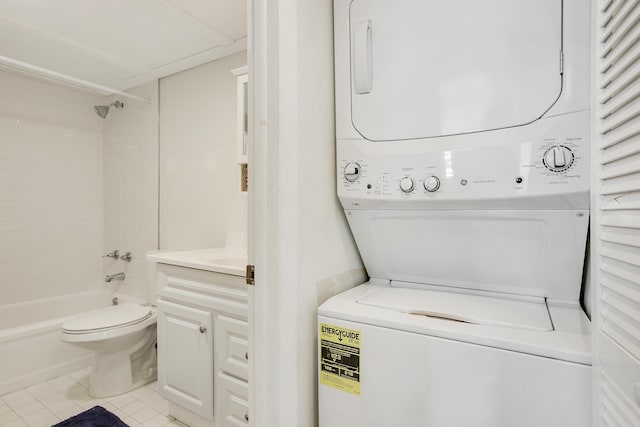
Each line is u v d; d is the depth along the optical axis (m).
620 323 0.49
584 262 0.86
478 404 0.68
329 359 0.87
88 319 2.04
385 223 1.04
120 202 2.99
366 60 0.97
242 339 1.46
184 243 2.51
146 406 1.92
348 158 1.02
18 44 2.12
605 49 0.54
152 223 2.72
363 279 1.25
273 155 0.88
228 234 2.26
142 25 1.90
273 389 0.89
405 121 0.93
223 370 1.52
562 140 0.74
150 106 2.72
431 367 0.73
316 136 0.98
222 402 1.52
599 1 0.56
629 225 0.46
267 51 0.87
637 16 0.43
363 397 0.82
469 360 0.69
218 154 2.31
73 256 2.96
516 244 0.88
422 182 0.90
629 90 0.47
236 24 1.89
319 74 0.99
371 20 0.98
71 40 2.08
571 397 0.60
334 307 0.89
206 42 2.09
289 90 0.88
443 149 0.88
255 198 0.91
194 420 1.70
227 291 1.49
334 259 1.06
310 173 0.94
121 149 2.98
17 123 2.65
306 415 0.91
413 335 0.75
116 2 1.69
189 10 1.77
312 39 0.96
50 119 2.82
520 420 0.65
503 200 0.82
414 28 0.92
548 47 0.75
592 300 0.59
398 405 0.77
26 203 2.70
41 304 2.70
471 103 0.84
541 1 0.76
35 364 2.18
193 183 2.45
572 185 0.73
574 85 0.72
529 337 0.66
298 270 0.89
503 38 0.80
